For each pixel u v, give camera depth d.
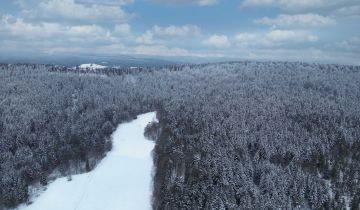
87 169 140.00
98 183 128.38
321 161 122.88
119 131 194.25
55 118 182.12
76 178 132.88
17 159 133.50
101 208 111.12
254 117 179.25
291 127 161.25
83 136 159.50
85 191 122.12
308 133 151.62
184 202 94.50
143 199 114.81
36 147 148.00
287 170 113.88
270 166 114.75
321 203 98.69
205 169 109.50
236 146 132.88
